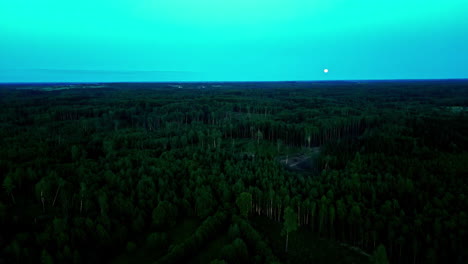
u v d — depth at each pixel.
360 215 48.44
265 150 99.75
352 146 91.19
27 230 47.12
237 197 54.03
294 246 47.34
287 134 116.00
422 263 42.06
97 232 44.69
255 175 65.62
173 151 84.06
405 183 56.78
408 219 47.41
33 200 57.12
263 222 54.66
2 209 48.16
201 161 75.69
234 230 45.72
